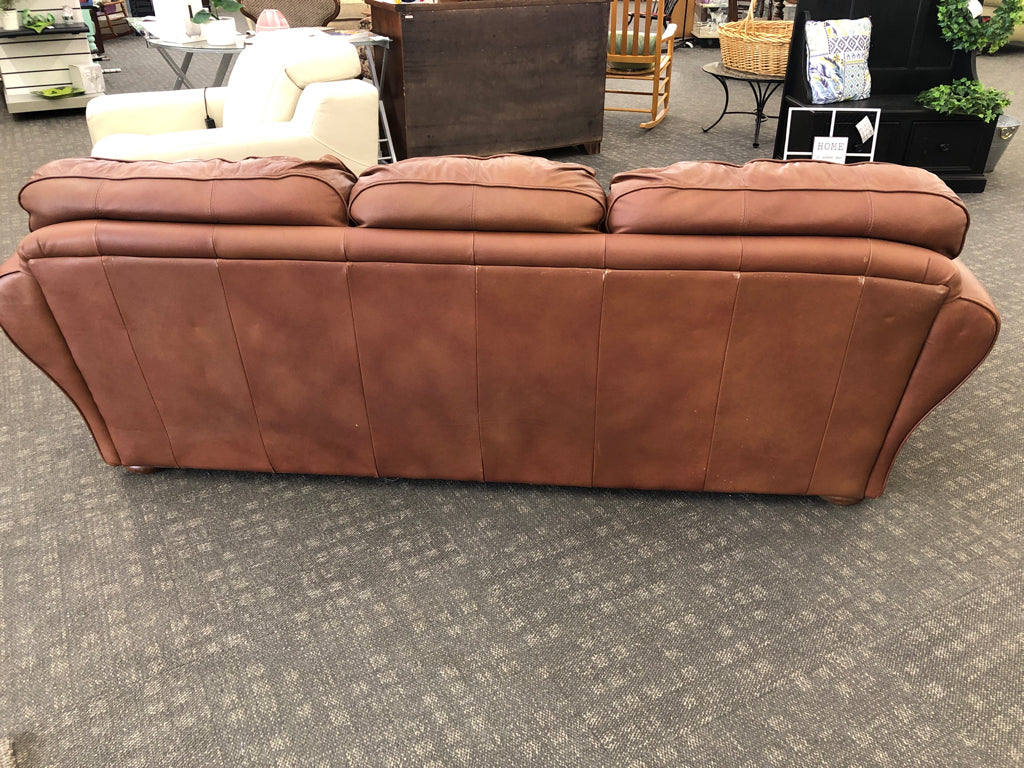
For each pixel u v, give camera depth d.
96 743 1.51
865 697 1.58
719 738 1.51
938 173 4.14
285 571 1.91
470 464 2.10
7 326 1.93
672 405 1.93
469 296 1.81
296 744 1.51
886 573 1.88
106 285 1.87
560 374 1.91
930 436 2.36
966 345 1.74
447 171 1.76
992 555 1.93
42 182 1.83
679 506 2.11
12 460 2.29
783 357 1.83
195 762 1.48
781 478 2.03
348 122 3.11
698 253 1.71
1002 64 6.84
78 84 5.79
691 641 1.71
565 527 2.04
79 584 1.87
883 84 4.32
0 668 1.66
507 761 1.48
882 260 1.68
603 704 1.58
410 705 1.58
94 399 2.07
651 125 5.30
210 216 1.79
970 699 1.57
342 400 2.01
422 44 4.15
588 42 4.50
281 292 1.85
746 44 4.49
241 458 2.14
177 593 1.85
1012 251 3.49
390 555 1.95
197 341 1.94
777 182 1.70
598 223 1.79
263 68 3.27
